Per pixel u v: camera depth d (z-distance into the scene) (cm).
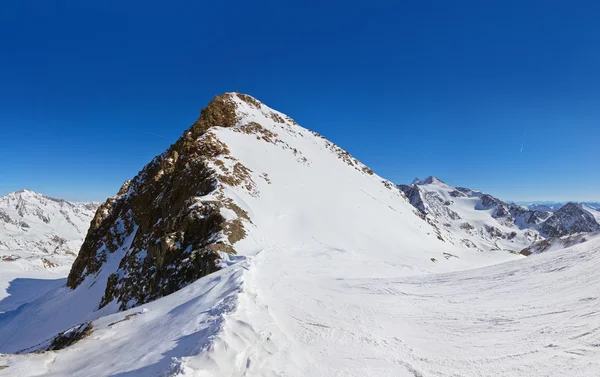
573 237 6219
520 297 1512
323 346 1090
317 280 2184
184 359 808
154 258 3547
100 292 4772
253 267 2127
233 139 6238
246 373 819
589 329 1082
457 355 1034
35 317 4734
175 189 4862
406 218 7088
